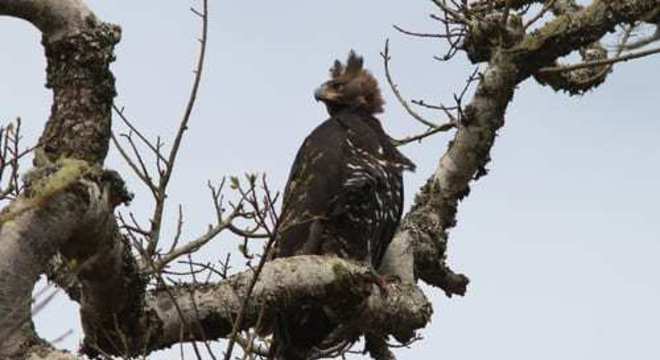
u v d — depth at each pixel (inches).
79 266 326.6
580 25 566.9
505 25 561.9
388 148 589.0
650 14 576.7
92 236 348.5
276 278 420.2
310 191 571.2
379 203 577.3
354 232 574.6
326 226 572.4
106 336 386.0
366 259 577.3
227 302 406.3
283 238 559.8
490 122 561.0
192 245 379.9
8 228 328.8
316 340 512.1
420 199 571.2
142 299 382.3
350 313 452.4
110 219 353.1
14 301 328.5
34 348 330.0
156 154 383.6
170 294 371.2
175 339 399.9
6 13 370.0
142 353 392.2
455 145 567.8
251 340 362.3
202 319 403.5
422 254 554.3
